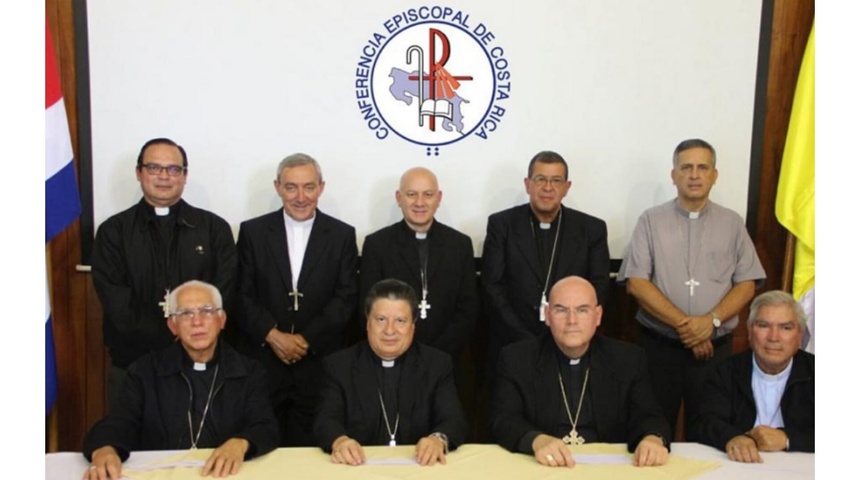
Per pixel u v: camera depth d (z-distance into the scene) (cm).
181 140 416
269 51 416
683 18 429
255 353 384
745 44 431
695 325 380
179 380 287
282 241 387
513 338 383
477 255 434
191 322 278
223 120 417
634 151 434
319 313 387
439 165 429
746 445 257
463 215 432
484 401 436
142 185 372
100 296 366
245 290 383
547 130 430
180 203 380
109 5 406
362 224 429
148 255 371
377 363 296
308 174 377
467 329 389
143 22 409
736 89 434
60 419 432
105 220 398
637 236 402
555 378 296
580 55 427
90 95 410
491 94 427
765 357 285
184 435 283
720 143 436
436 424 288
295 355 375
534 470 245
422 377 296
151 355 290
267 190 422
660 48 429
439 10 421
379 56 421
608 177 434
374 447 267
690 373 391
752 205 440
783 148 442
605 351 300
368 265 390
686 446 271
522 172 431
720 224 398
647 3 427
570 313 282
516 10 423
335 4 417
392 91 423
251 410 286
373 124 424
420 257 392
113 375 379
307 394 384
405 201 381
